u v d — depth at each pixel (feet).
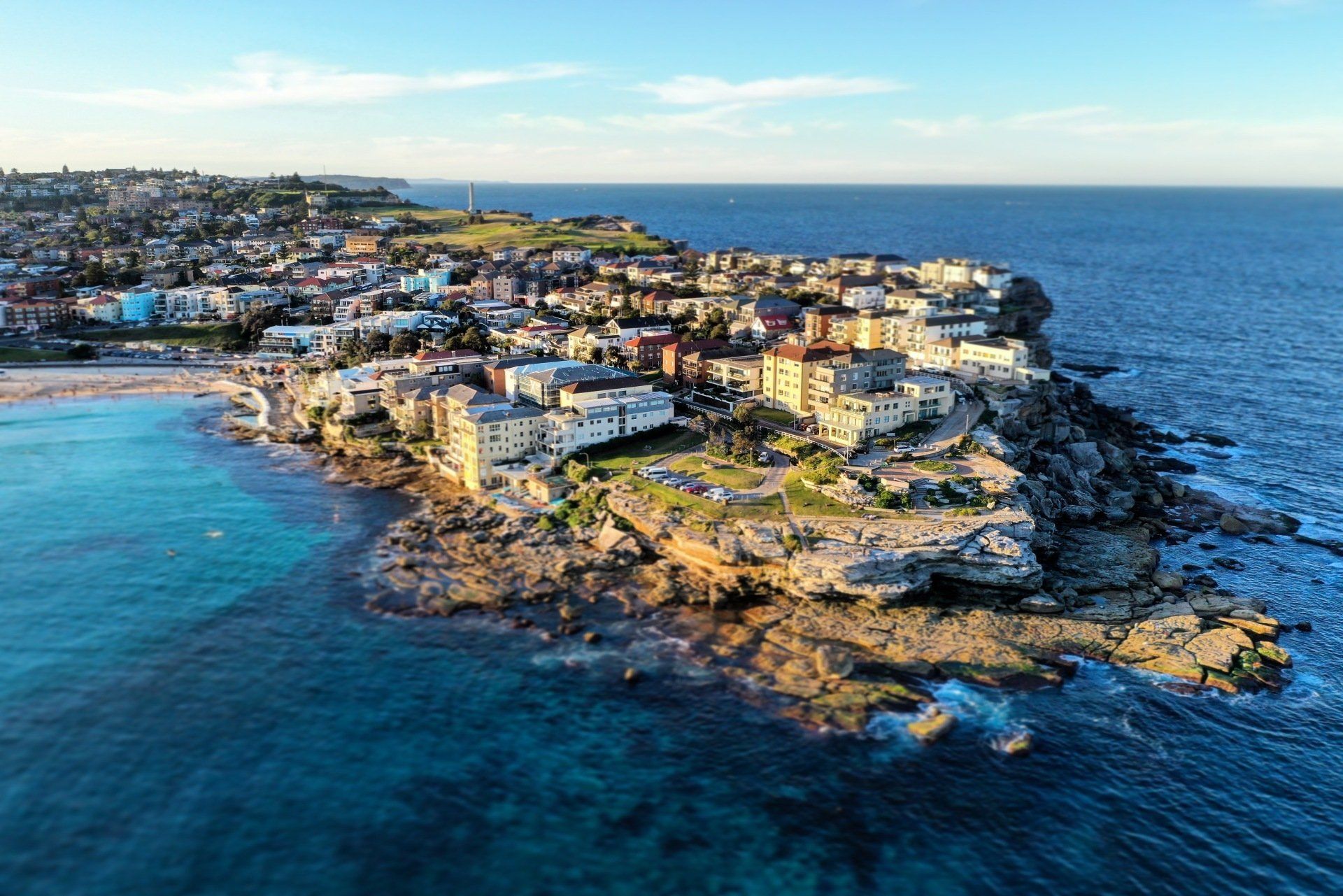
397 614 444.96
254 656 404.16
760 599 463.42
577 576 482.69
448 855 290.76
